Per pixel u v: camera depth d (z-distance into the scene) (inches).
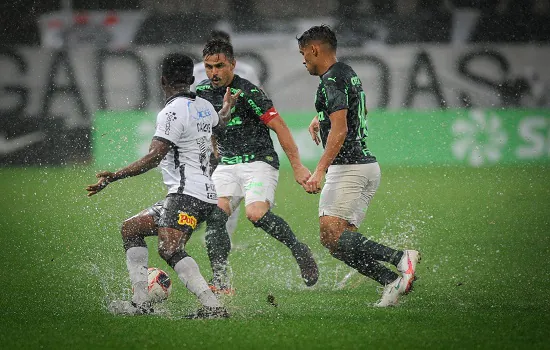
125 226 813.2
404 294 839.7
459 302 863.7
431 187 1862.7
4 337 708.7
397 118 2349.9
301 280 1006.4
